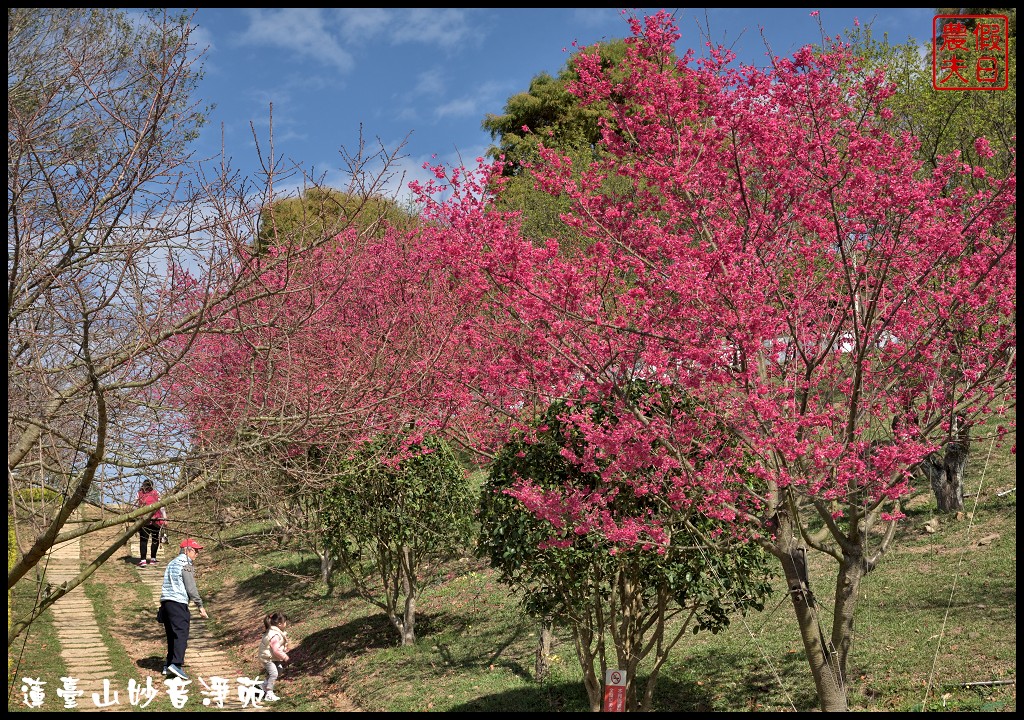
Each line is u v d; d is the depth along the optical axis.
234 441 6.45
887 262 6.21
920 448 6.25
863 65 10.52
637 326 6.83
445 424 10.73
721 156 7.53
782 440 6.05
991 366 6.70
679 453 6.64
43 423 5.58
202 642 14.24
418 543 12.14
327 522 11.62
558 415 7.83
